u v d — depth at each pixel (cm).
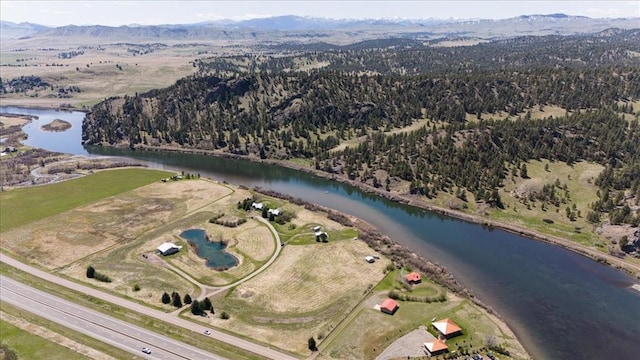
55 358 9169
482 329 10119
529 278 12706
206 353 9375
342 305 11044
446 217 17250
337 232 15388
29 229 15662
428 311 10769
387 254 13700
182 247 14325
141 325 10300
